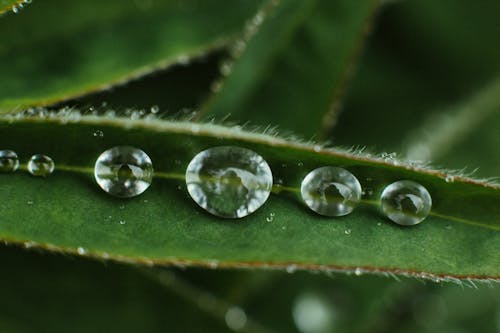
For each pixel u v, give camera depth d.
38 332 0.10
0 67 0.10
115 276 0.10
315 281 0.11
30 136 0.09
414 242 0.09
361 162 0.09
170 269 0.11
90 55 0.10
